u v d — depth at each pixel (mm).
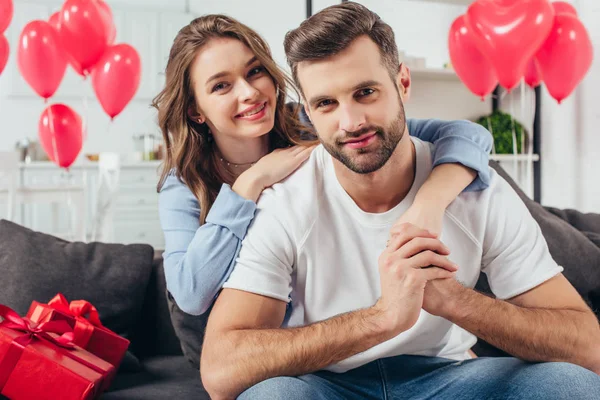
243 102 1560
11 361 1428
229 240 1358
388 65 1195
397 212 1328
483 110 4676
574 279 2014
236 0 6266
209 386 1210
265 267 1286
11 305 1846
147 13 6598
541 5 2850
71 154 3234
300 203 1337
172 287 1444
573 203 4008
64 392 1417
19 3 6305
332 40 1150
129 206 6195
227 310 1256
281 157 1462
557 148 4148
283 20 5973
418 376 1339
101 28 2908
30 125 6660
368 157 1209
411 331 1338
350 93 1168
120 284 1972
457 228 1323
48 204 6195
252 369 1172
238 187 1416
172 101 1651
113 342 1669
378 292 1337
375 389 1333
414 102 4492
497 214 1340
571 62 3092
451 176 1308
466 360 1369
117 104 3078
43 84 3066
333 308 1339
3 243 1959
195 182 1674
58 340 1536
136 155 6422
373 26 1180
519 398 1163
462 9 5105
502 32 2895
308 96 1205
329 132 1210
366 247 1336
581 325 1206
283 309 1301
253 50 1579
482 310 1193
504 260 1330
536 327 1187
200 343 1881
